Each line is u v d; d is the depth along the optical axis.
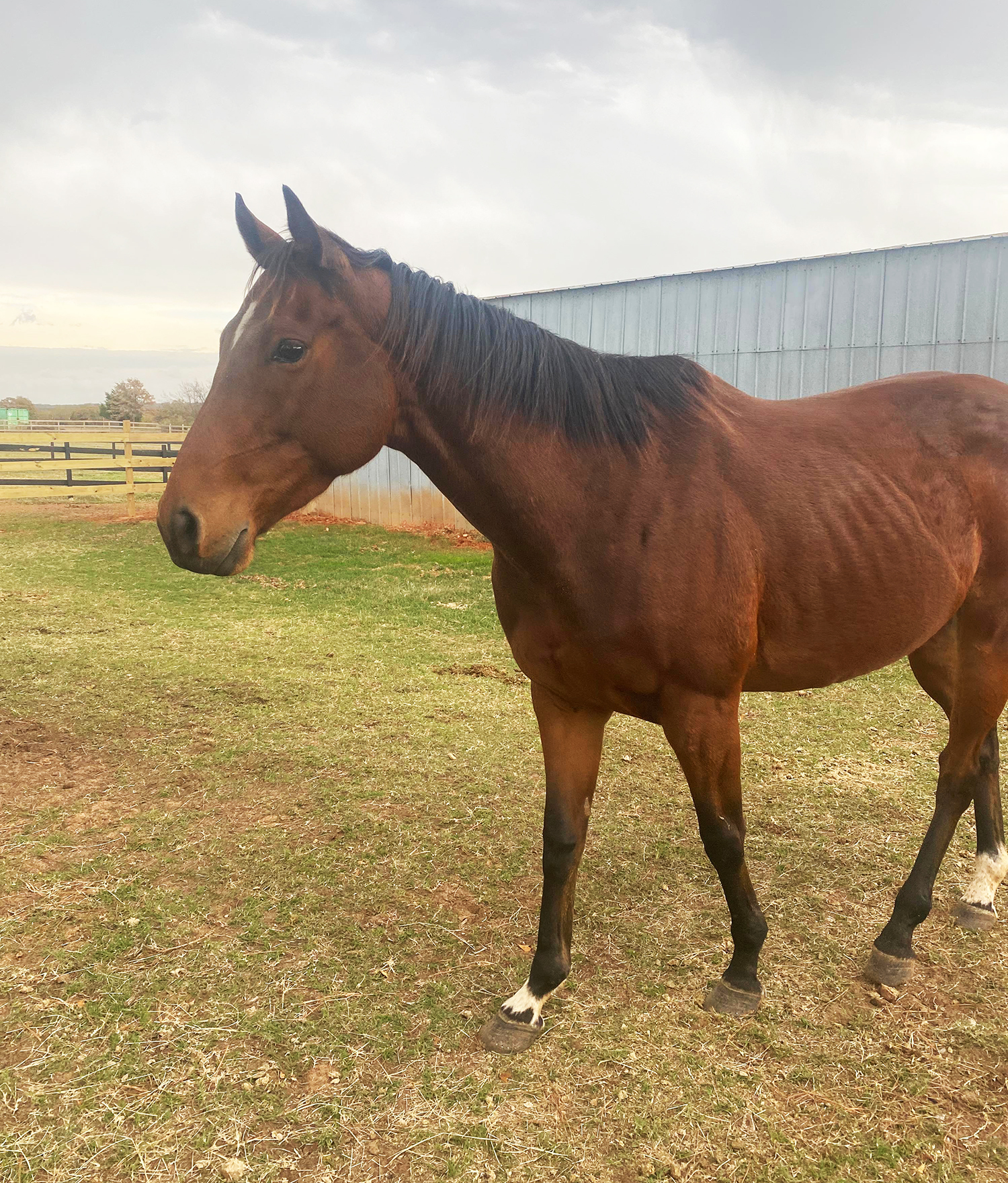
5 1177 1.57
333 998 2.12
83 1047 1.92
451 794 3.37
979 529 2.19
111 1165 1.61
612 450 1.79
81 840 2.97
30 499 16.38
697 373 2.02
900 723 4.22
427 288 1.73
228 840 2.98
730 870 1.98
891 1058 1.91
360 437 1.67
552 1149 1.65
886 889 2.65
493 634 6.05
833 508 1.94
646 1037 1.99
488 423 1.72
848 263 8.47
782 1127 1.71
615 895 2.63
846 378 8.64
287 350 1.59
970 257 7.73
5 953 2.29
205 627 6.20
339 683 4.83
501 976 2.23
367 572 8.63
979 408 2.23
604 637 1.79
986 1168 1.61
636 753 3.85
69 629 6.08
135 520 12.88
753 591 1.86
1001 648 2.22
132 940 2.36
